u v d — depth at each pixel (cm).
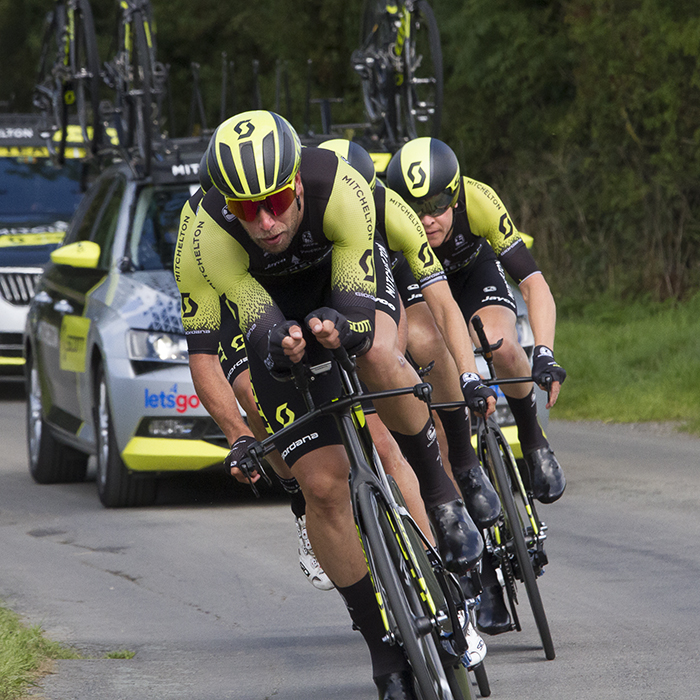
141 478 2139
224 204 1055
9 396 4012
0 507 2270
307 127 3300
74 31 3312
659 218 5166
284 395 1066
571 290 5312
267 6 7031
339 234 1058
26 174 4275
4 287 3738
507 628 1350
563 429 3089
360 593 1035
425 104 3152
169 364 2086
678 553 1762
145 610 1549
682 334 4041
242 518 2078
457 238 1518
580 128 5475
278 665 1288
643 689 1167
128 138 2697
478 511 1313
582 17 5278
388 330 1145
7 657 1222
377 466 1027
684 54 4866
